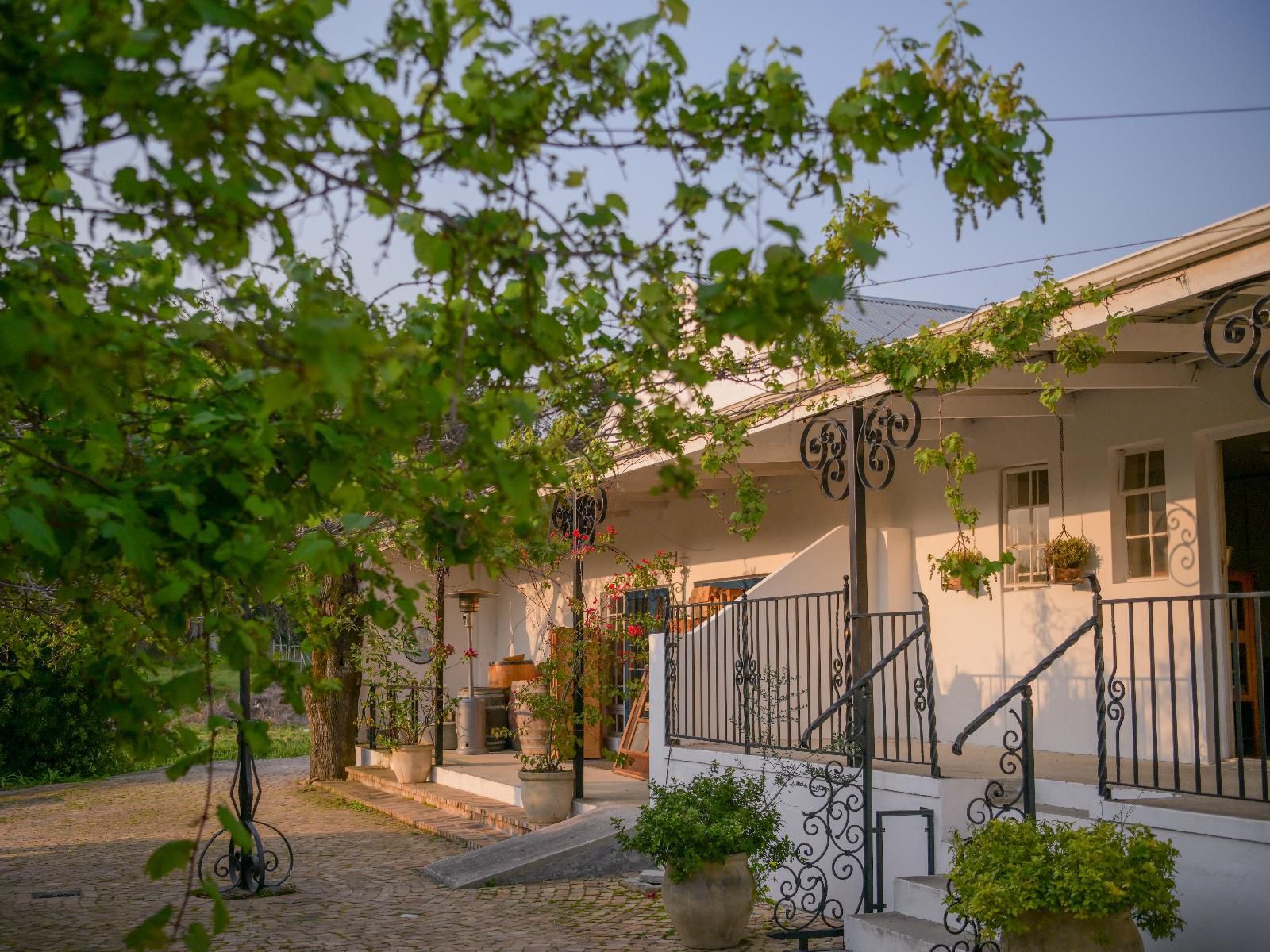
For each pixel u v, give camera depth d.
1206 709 8.59
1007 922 5.04
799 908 8.45
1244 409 8.42
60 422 3.19
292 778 18.70
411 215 2.93
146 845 12.59
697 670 10.76
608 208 3.01
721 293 2.78
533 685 14.85
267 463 3.12
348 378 2.06
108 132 2.61
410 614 3.36
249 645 3.09
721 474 12.67
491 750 17.17
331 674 17.66
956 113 3.01
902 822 7.53
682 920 7.28
